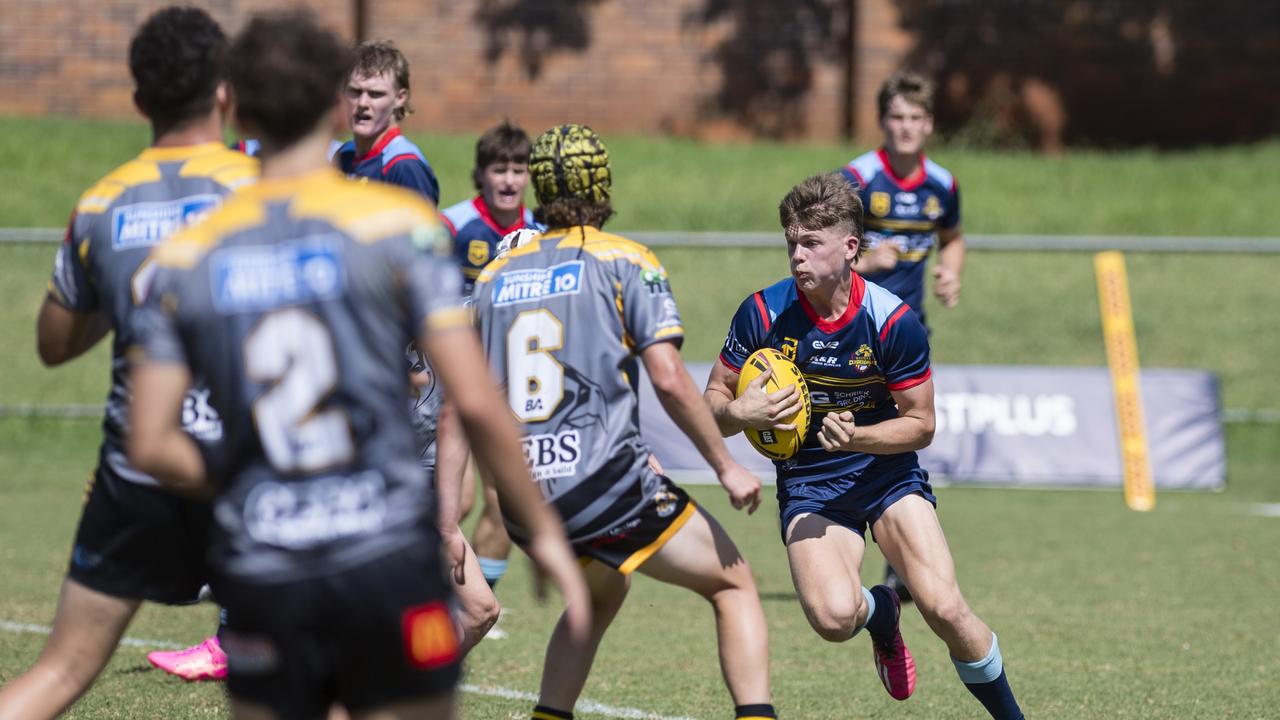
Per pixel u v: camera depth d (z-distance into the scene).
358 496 9.06
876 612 16.17
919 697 19.20
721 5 68.81
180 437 9.39
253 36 9.55
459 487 14.54
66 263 12.06
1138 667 20.86
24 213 55.09
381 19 68.06
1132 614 24.83
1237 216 57.25
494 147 22.92
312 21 9.72
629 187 58.81
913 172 27.47
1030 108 68.88
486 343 13.83
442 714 9.44
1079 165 64.38
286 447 9.01
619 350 13.43
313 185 9.41
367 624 9.10
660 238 45.84
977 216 56.56
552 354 13.43
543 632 23.41
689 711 18.23
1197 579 28.16
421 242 9.17
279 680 9.18
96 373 46.88
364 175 19.75
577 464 13.33
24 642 21.55
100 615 12.24
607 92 68.88
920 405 16.08
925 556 15.72
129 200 11.80
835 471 16.52
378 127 19.73
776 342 16.48
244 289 9.06
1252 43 68.69
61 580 26.77
